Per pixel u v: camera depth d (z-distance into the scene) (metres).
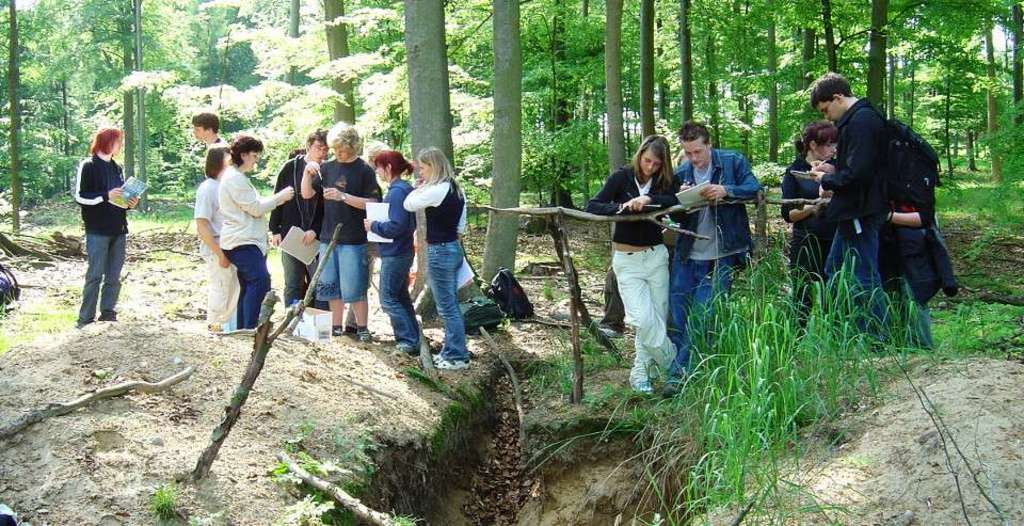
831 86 5.73
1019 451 4.17
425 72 8.81
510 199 9.43
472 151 15.28
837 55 15.39
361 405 5.68
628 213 5.95
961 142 50.62
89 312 7.68
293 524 4.22
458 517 5.94
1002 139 13.59
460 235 7.29
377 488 5.04
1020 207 15.68
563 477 6.10
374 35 15.86
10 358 5.34
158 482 4.29
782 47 21.66
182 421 4.86
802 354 5.27
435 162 6.91
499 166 9.38
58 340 5.61
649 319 6.11
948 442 4.32
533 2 18.08
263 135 13.51
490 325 8.55
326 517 4.43
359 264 7.34
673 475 5.39
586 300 10.88
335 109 14.12
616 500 5.71
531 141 16.89
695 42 19.66
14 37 17.66
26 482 4.20
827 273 6.02
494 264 9.49
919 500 4.03
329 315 7.08
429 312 8.88
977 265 14.59
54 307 8.98
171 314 8.83
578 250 15.52
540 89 19.16
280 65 14.50
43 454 4.37
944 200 20.44
